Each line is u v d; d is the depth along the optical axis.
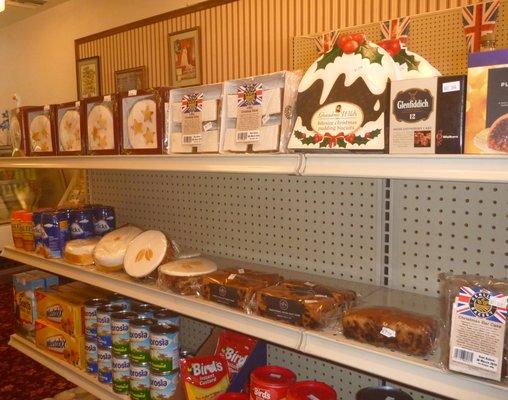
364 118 1.03
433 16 1.67
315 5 2.99
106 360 1.84
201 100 1.41
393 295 1.36
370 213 1.46
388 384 1.48
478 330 0.88
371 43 1.07
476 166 0.88
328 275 1.57
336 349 1.09
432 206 1.33
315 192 1.58
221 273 1.45
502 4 1.47
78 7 4.75
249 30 3.35
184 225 2.04
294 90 1.22
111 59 4.44
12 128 2.17
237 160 1.27
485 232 1.25
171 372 1.62
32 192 4.64
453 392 0.91
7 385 2.72
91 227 2.07
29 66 5.55
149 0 4.04
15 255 2.22
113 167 1.62
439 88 0.92
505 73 0.84
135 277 1.61
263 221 1.74
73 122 1.82
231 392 1.47
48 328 2.13
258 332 1.23
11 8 5.02
